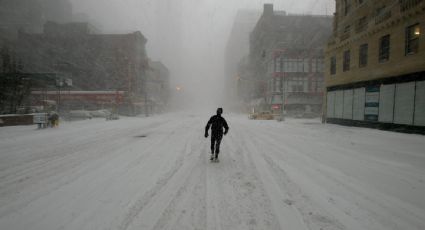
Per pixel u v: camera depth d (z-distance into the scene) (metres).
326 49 29.41
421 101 16.23
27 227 3.92
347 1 26.34
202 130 19.38
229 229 3.89
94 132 17.97
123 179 6.36
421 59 16.19
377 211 4.56
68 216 4.29
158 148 11.06
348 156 9.34
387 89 19.28
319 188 5.76
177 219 4.20
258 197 5.18
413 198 5.19
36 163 8.13
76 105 55.50
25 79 37.41
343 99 25.52
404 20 17.59
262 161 8.46
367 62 21.66
